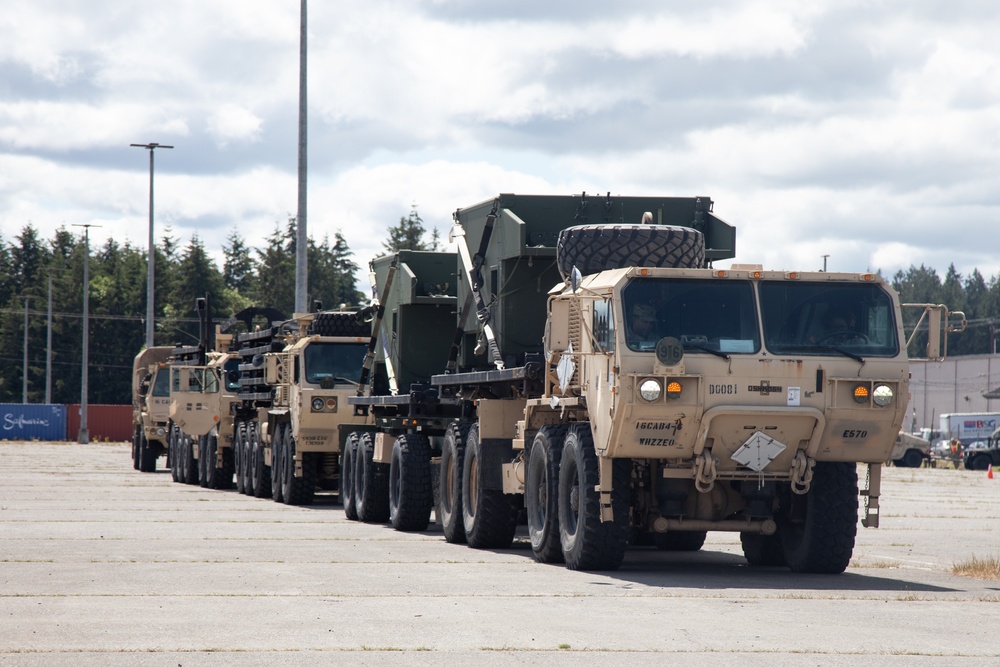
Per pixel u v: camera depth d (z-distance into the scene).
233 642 21.17
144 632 22.16
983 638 22.20
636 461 33.16
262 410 69.00
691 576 32.31
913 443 158.12
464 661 19.48
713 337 31.30
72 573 31.38
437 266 51.16
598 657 19.88
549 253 38.75
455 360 44.78
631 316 31.08
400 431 48.84
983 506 67.19
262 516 52.88
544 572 32.53
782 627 23.17
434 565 34.06
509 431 39.62
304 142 85.06
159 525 46.88
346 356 61.06
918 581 31.77
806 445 31.66
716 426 31.00
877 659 19.97
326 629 22.56
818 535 32.94
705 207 40.53
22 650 20.27
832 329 31.86
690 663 19.41
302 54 85.81
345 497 52.94
